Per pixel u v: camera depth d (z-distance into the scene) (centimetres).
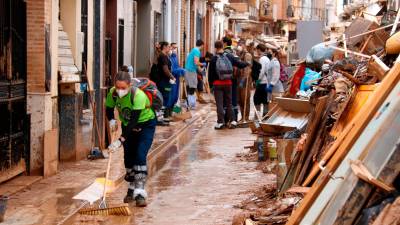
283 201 1195
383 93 840
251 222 1100
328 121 1306
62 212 1270
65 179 1564
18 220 1212
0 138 1416
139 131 1405
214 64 2753
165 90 2708
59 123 1781
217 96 2762
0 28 1402
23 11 1521
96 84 2014
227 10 7138
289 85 2156
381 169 717
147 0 3127
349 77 1246
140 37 3148
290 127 1744
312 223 762
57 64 1672
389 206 686
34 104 1558
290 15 10194
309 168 1285
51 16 1609
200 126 2889
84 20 1928
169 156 2058
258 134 1936
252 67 2908
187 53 4400
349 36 1844
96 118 1989
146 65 3148
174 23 3866
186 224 1263
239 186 1600
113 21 2325
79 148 1816
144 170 1406
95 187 1427
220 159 1998
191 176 1736
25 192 1429
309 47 2559
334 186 774
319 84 1564
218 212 1349
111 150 1355
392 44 1349
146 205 1405
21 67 1519
